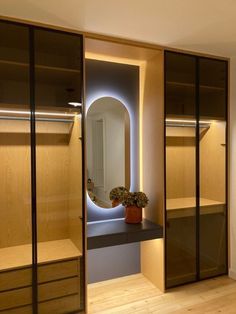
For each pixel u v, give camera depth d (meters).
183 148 3.09
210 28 2.31
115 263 3.16
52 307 2.38
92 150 2.99
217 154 3.27
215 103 3.18
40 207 2.65
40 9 1.99
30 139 2.48
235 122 3.11
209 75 3.11
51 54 2.42
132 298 2.77
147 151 3.09
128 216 2.95
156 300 2.73
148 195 3.09
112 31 2.38
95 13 2.04
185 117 3.01
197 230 3.10
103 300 2.73
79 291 2.47
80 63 2.42
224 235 3.25
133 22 2.20
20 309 2.27
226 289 2.94
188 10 1.98
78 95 2.46
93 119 3.00
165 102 2.84
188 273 3.06
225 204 3.23
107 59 3.01
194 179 3.15
